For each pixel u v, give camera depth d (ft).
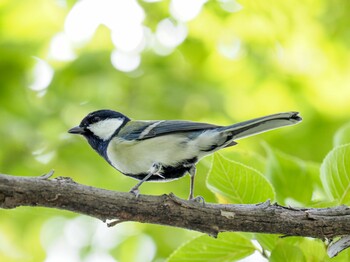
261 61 46.06
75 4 44.19
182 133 25.11
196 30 45.11
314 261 20.42
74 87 45.68
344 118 45.11
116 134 26.78
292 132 44.09
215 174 20.99
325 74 45.70
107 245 42.96
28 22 44.27
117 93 45.98
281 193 23.24
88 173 42.91
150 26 45.09
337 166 21.04
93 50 45.93
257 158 24.27
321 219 19.98
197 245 21.30
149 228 42.34
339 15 44.01
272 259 19.90
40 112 44.55
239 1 42.96
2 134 43.37
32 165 43.04
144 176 26.14
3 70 43.78
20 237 43.42
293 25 43.29
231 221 19.93
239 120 46.24
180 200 19.90
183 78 47.11
